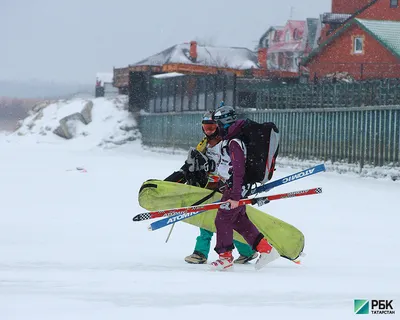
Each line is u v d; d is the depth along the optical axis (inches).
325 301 587.8
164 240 1232.8
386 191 2509.8
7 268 813.9
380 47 5994.1
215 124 926.4
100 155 5315.0
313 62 6456.7
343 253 1119.0
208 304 553.0
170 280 708.0
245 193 869.8
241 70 7406.5
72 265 861.2
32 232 1325.0
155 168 3577.8
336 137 3722.9
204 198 918.4
